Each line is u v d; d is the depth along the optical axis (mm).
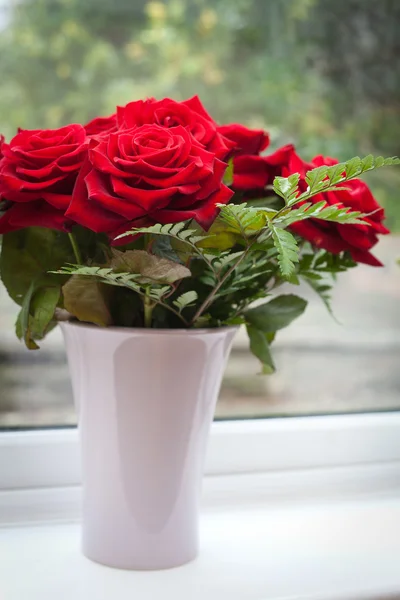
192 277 783
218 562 843
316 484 1001
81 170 688
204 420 794
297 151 1093
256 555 861
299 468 1002
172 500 795
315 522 941
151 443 775
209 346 771
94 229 674
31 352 986
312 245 797
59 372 996
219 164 692
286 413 1062
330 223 769
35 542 873
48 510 923
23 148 727
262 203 771
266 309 810
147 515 794
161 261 696
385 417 1048
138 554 805
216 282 770
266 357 825
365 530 926
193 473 803
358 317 1091
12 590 784
